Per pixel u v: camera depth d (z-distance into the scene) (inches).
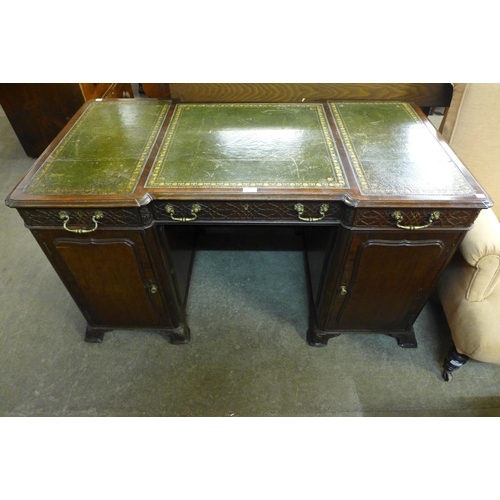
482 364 52.8
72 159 41.1
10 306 60.9
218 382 51.1
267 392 50.1
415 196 35.3
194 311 60.3
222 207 37.9
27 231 75.9
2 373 52.1
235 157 41.1
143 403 49.2
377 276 43.1
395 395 49.6
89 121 48.4
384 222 37.0
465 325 43.7
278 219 39.3
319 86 55.2
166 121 48.1
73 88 80.5
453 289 46.2
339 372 52.1
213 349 54.9
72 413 48.2
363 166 39.4
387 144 43.0
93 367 52.9
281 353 54.4
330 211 37.9
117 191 36.6
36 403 49.2
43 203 35.6
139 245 40.1
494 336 41.5
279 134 45.1
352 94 56.3
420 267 41.7
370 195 35.6
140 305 48.9
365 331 52.7
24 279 65.6
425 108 60.5
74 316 59.4
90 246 40.2
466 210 35.5
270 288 64.2
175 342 55.1
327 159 40.6
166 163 40.3
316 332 52.9
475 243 39.5
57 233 39.1
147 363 53.4
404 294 45.7
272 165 39.8
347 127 46.3
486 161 52.4
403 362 53.0
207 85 55.7
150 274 43.8
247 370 52.4
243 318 59.2
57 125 88.4
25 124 88.7
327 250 44.6
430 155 41.1
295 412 48.1
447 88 54.4
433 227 37.2
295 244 72.7
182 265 57.5
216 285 64.7
